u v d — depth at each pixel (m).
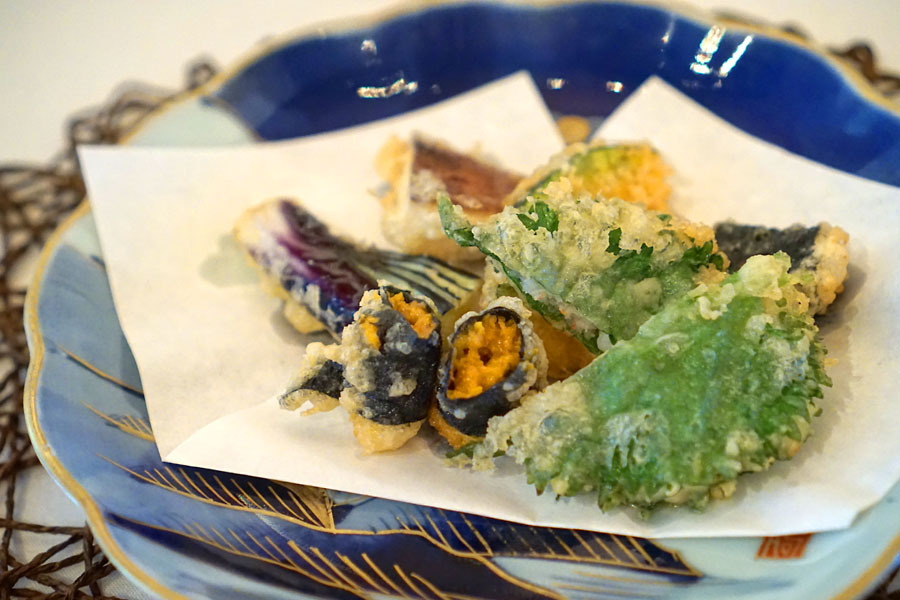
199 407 0.28
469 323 0.25
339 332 0.29
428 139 0.33
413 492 0.25
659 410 0.24
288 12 0.44
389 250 0.32
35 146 0.39
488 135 0.34
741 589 0.22
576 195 0.28
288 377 0.29
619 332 0.26
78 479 0.25
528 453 0.24
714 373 0.24
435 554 0.24
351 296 0.29
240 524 0.25
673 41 0.34
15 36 0.44
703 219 0.31
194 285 0.31
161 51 0.43
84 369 0.28
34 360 0.27
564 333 0.27
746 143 0.32
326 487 0.25
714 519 0.23
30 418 0.26
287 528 0.25
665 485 0.23
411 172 0.31
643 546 0.23
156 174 0.33
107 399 0.27
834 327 0.27
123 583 0.26
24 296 0.33
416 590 0.23
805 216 0.30
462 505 0.25
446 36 0.36
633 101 0.34
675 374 0.24
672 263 0.26
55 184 0.37
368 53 0.36
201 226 0.33
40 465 0.29
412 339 0.25
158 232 0.32
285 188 0.34
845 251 0.27
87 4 0.46
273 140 0.35
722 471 0.23
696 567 0.23
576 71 0.35
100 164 0.33
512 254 0.26
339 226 0.32
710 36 0.33
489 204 0.31
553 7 0.35
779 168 0.31
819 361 0.25
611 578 0.23
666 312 0.25
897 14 0.38
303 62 0.36
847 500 0.23
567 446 0.24
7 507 0.28
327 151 0.35
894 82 0.35
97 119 0.40
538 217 0.26
